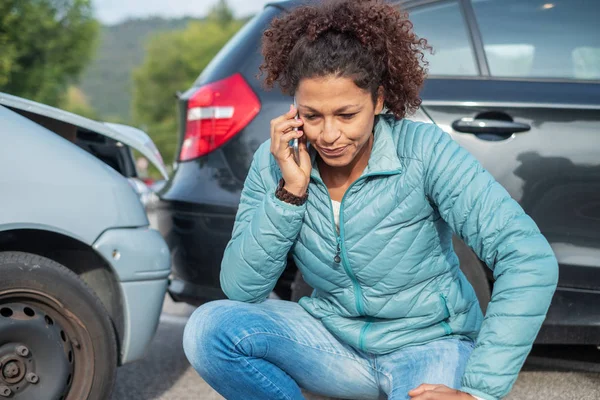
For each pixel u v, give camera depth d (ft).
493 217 5.63
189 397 10.30
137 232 9.02
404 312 6.29
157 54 253.44
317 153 6.26
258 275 6.40
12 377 7.82
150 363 11.84
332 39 5.57
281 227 6.16
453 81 10.41
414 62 6.04
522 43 10.69
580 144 10.07
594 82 10.47
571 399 10.00
